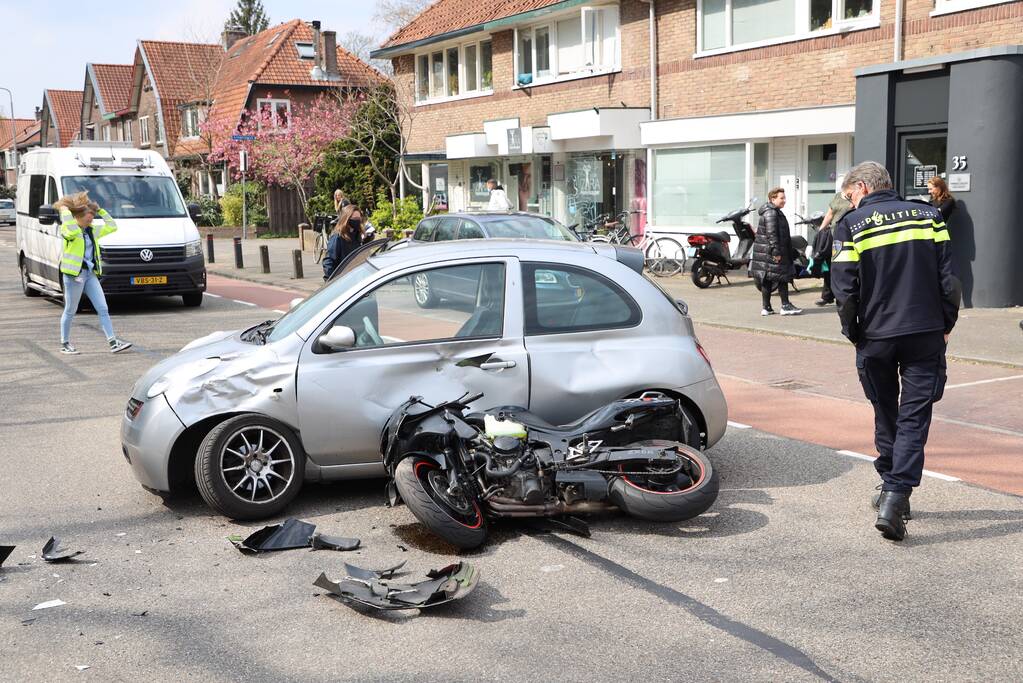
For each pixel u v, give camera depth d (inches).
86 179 629.9
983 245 518.3
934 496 230.5
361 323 223.6
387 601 169.2
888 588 177.5
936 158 550.9
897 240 200.5
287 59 1694.1
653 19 822.5
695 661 150.5
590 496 205.6
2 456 279.4
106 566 195.0
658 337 235.3
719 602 172.9
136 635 163.6
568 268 233.9
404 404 214.5
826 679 144.1
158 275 603.2
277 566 193.8
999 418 302.4
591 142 887.1
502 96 1038.4
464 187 1138.7
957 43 601.9
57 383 385.4
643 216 860.6
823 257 543.2
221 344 240.2
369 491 240.2
